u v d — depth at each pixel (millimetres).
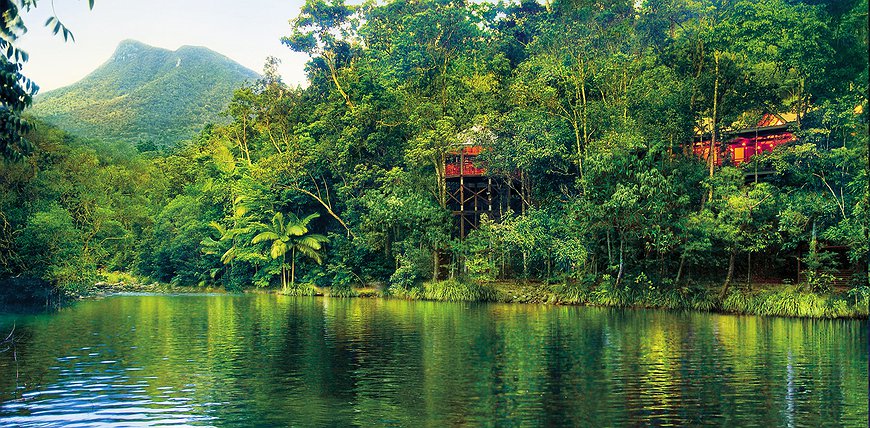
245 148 77438
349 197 64688
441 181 58031
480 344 27672
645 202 44406
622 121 48875
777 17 54625
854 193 37250
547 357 24391
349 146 63531
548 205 53938
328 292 62031
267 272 68938
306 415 16375
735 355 24547
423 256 55250
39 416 16266
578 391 18859
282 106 73688
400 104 64938
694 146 50500
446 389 19203
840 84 45656
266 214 69562
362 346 27312
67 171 57719
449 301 50969
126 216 75438
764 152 45062
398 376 21078
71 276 46344
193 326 34906
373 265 60969
